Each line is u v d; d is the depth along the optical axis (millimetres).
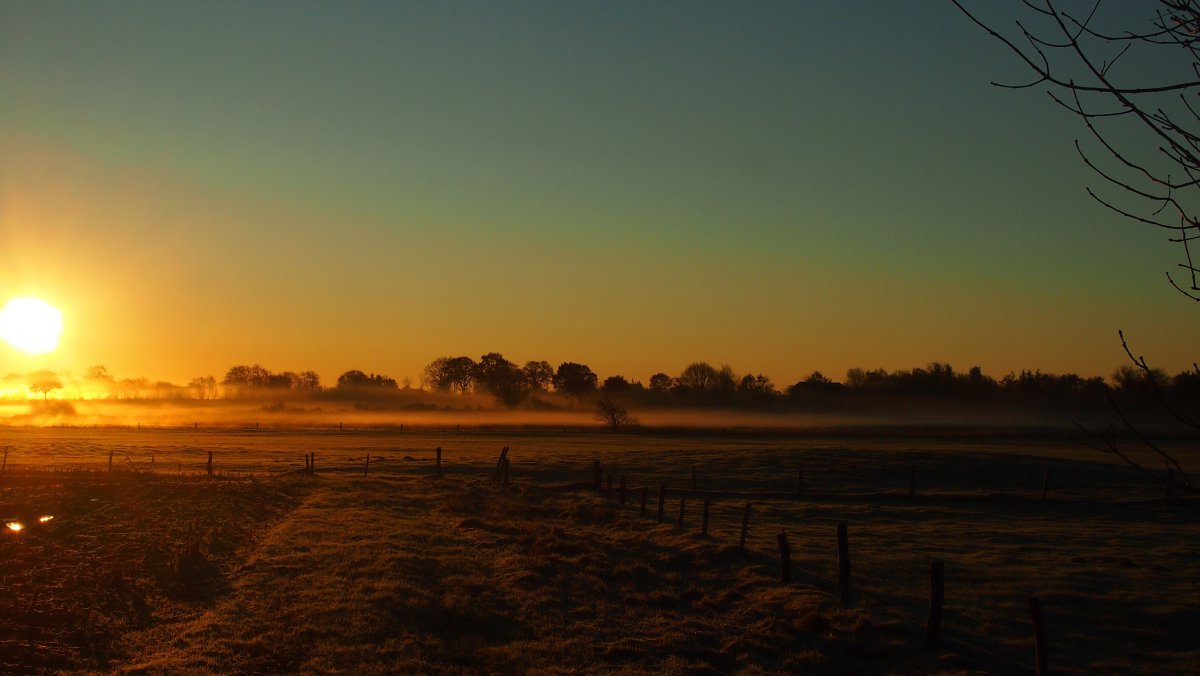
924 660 21375
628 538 35156
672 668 20141
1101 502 54500
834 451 82938
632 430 135125
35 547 27938
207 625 20609
